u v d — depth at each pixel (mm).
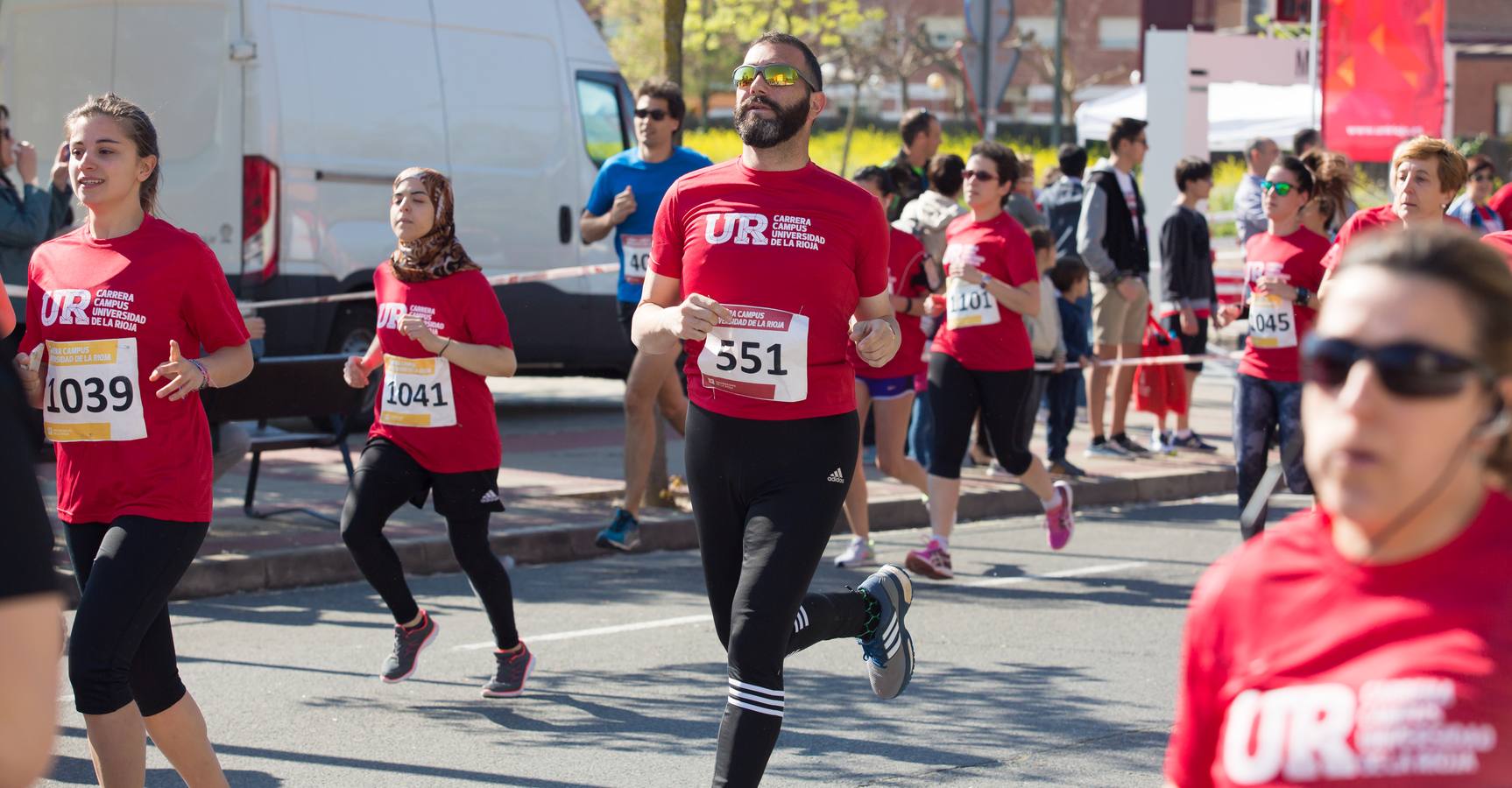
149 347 4086
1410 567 1911
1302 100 24094
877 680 5113
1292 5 24328
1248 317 7391
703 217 4383
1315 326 1878
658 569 8508
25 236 8609
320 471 10789
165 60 11383
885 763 5211
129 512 4020
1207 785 2100
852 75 45875
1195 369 12180
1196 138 16406
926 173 10984
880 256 4398
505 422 13805
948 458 7945
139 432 4051
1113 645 6816
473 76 12438
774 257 4281
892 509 9812
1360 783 1887
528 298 12828
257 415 8570
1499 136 41875
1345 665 1933
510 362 5645
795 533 4191
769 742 4055
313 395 8812
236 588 7773
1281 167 7289
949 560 8047
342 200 11656
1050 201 12414
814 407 4293
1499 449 1841
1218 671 2061
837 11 33500
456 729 5547
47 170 11664
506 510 9375
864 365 8391
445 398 5594
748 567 4184
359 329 11922
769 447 4273
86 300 4078
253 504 9297
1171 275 11656
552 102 12992
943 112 55906
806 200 4324
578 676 6270
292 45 11375
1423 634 1884
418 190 5520
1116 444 11945
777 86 4273
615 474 10820
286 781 4969
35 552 1918
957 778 5051
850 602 4918
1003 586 8023
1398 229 1894
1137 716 5770
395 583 5730
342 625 7137
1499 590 1869
